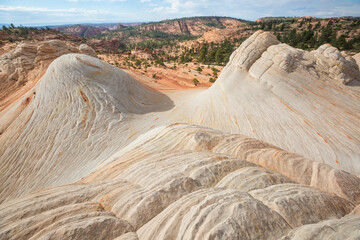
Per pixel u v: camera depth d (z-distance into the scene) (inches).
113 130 831.7
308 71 820.0
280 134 704.4
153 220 185.0
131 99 1095.6
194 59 5036.9
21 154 755.4
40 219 182.2
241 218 160.1
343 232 146.7
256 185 231.8
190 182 235.0
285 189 219.3
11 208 203.2
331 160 583.5
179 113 1024.9
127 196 225.5
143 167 297.6
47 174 676.7
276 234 154.0
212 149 357.4
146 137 451.5
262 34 965.8
